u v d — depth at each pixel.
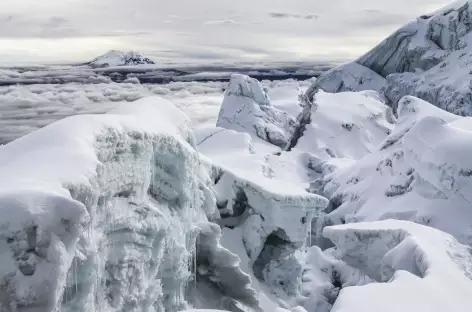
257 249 20.28
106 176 11.53
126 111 14.86
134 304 12.36
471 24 59.47
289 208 20.09
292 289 20.69
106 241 11.66
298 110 47.84
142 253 12.87
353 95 51.50
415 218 24.19
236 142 32.06
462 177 23.66
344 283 21.47
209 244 17.27
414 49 61.62
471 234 21.91
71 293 9.78
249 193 20.61
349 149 43.31
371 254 19.56
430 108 32.47
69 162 9.78
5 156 10.13
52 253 7.98
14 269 7.84
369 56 66.81
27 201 7.95
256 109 44.22
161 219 13.61
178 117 17.17
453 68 56.81
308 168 40.12
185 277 15.38
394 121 50.88
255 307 17.86
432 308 12.38
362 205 28.73
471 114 49.97
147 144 13.35
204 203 18.73
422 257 15.74
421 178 25.45
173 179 15.32
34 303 7.89
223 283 17.75
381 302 12.45
